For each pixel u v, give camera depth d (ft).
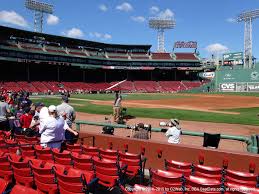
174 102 152.15
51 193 22.82
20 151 32.35
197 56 342.23
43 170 23.07
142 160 29.25
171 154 33.01
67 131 36.47
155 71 334.24
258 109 114.83
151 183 23.09
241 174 22.70
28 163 24.39
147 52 336.90
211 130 63.05
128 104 137.28
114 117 75.25
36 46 263.08
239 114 95.55
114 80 328.08
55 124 30.55
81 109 109.50
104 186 27.37
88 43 306.96
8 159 25.91
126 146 36.32
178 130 36.04
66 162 27.84
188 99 176.55
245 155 28.50
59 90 256.73
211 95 220.43
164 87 312.71
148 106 126.41
